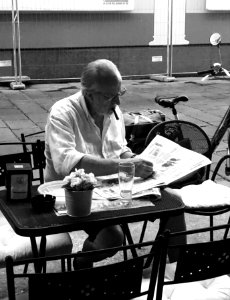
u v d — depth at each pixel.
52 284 1.83
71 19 13.42
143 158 2.78
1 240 2.87
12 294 1.79
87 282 1.87
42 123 8.38
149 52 14.37
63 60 13.61
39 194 2.61
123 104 10.16
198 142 3.93
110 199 2.52
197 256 2.07
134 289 2.00
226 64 15.21
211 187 3.63
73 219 2.31
